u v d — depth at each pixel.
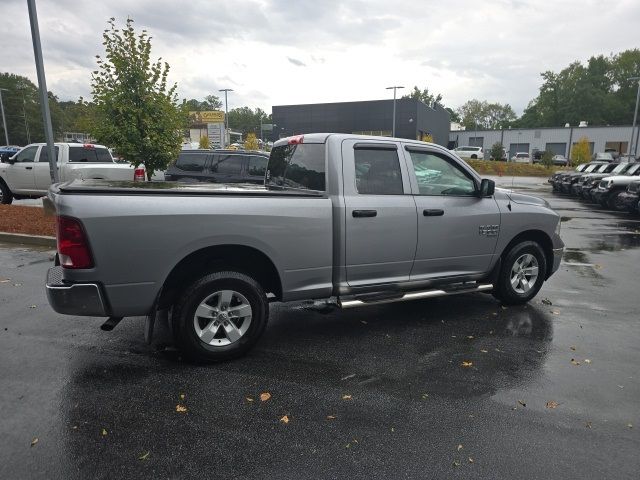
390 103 59.34
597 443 3.03
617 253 9.46
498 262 5.58
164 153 10.18
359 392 3.65
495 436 3.09
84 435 3.02
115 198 3.57
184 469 2.73
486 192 5.23
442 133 75.50
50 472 2.67
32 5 10.47
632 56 94.31
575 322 5.29
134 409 3.34
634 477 2.71
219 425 3.17
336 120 62.69
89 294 3.56
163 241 3.71
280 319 5.27
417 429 3.16
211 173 11.53
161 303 4.08
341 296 4.62
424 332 4.93
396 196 4.76
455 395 3.62
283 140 5.27
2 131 91.69
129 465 2.75
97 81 9.64
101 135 9.83
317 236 4.33
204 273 4.04
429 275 5.09
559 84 97.56
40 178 12.88
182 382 3.75
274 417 3.28
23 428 3.08
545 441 3.04
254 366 4.07
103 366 4.00
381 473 2.72
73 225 3.48
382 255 4.69
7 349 4.30
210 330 4.05
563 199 22.48
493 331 4.98
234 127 135.75
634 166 18.89
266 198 4.10
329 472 2.72
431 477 2.69
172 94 10.24
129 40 9.55
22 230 9.36
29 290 6.05
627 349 4.55
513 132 73.94
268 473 2.71
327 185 4.48
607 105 91.56
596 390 3.72
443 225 5.02
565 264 8.38
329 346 4.54
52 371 3.89
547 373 4.02
